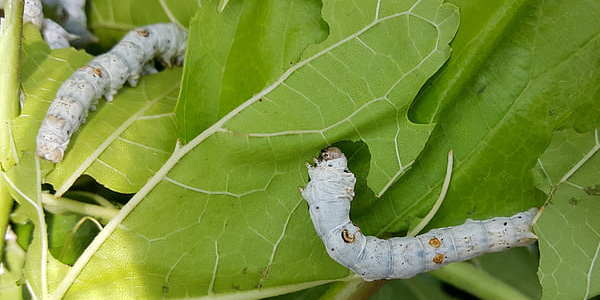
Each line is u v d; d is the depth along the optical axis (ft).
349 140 0.61
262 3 0.63
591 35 0.63
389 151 0.61
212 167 0.60
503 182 0.64
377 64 0.60
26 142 0.61
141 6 0.72
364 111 0.60
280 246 0.61
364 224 0.64
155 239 0.59
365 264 0.60
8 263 0.64
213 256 0.60
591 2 0.62
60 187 0.61
